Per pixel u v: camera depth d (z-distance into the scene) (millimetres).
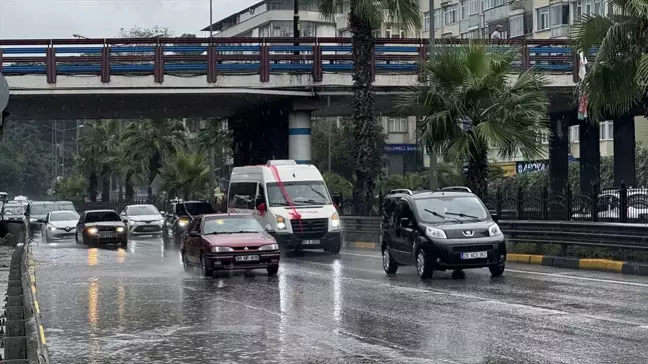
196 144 79188
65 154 142250
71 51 38094
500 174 64875
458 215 21234
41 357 7855
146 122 69188
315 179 31969
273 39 39781
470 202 21625
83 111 45562
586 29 23469
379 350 11477
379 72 39781
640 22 22359
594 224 23109
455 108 28359
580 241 23594
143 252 34875
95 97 39531
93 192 86438
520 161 71500
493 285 18938
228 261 22297
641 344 11484
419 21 39000
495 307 15305
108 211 40812
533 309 14945
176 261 29359
